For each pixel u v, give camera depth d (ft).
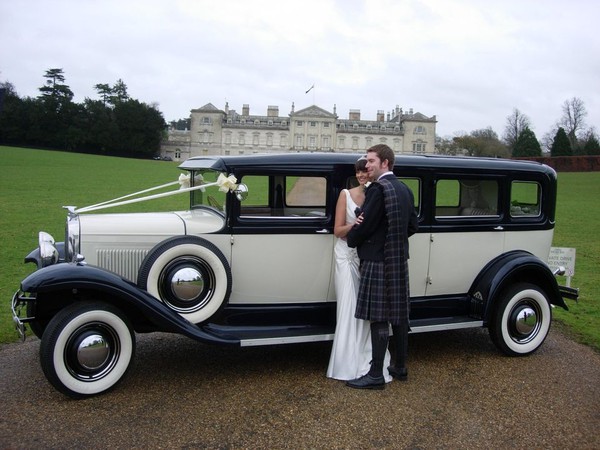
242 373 15.90
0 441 11.62
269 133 370.32
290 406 13.69
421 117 364.58
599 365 17.29
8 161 154.30
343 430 12.51
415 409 13.70
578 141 293.02
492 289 17.42
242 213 16.20
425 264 17.51
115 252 15.51
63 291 15.15
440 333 20.74
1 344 18.01
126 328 14.08
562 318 22.98
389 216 14.10
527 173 18.69
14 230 43.75
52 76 354.33
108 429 12.25
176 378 15.40
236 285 15.84
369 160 14.60
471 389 15.07
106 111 332.39
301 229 15.92
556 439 12.29
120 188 92.22
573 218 67.51
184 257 14.69
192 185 19.24
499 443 12.07
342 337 15.40
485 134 342.64
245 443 11.82
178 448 11.53
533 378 16.01
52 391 14.26
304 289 16.37
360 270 14.89
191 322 14.51
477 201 18.74
